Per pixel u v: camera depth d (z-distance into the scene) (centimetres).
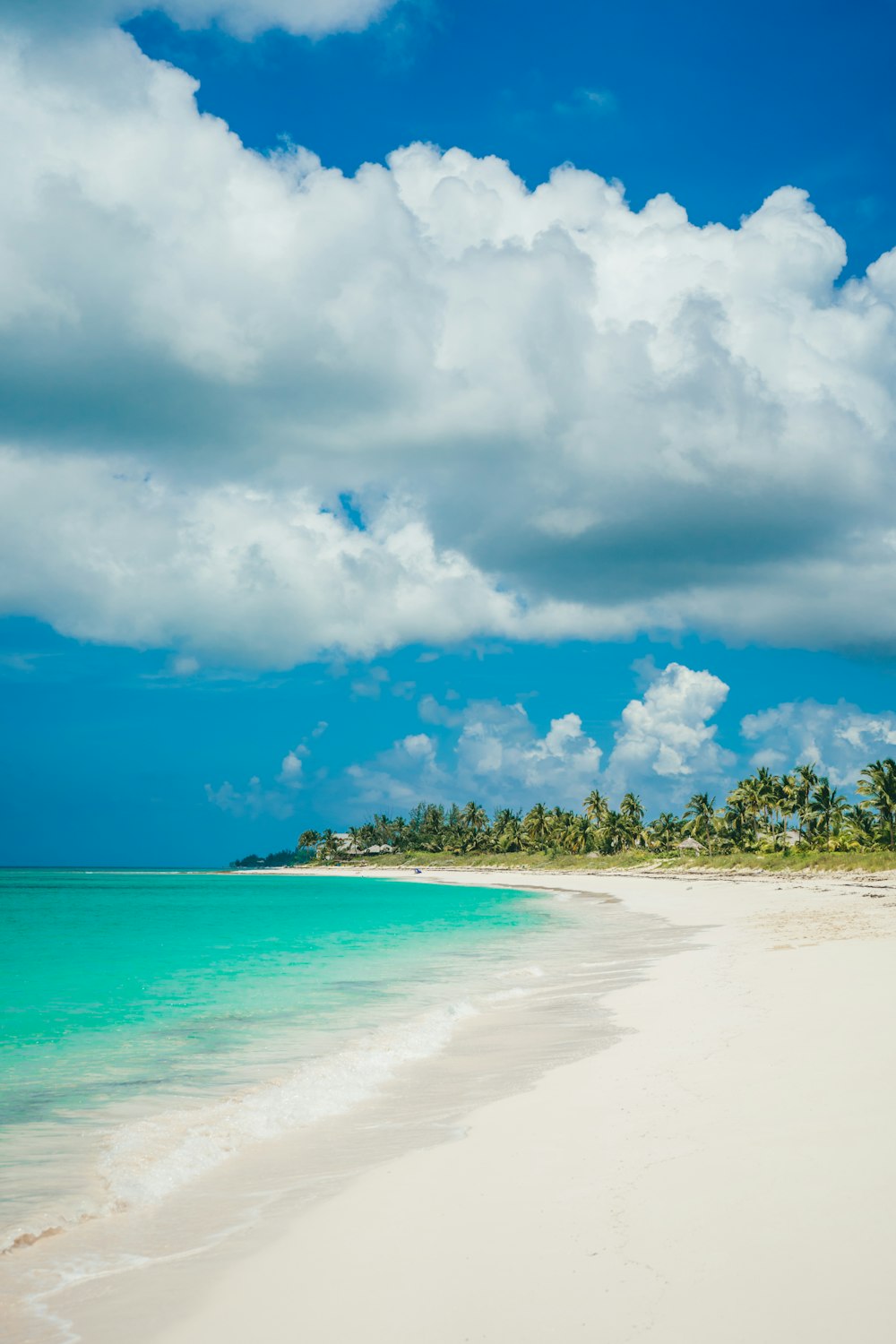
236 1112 1253
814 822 11500
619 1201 777
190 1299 686
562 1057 1452
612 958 3038
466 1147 1005
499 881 14712
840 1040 1306
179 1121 1216
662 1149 905
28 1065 1612
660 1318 571
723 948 3016
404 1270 693
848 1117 923
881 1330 534
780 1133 900
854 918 4009
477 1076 1380
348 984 2677
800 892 6844
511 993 2289
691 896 7406
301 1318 634
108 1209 899
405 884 15162
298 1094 1321
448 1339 579
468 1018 1927
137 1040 1842
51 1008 2319
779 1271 615
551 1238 716
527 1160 929
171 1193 941
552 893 9838
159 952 3944
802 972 2119
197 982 2823
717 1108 1027
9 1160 1057
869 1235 652
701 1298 590
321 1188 924
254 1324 633
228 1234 819
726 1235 679
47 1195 941
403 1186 891
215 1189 949
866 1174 763
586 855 16800
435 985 2609
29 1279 743
